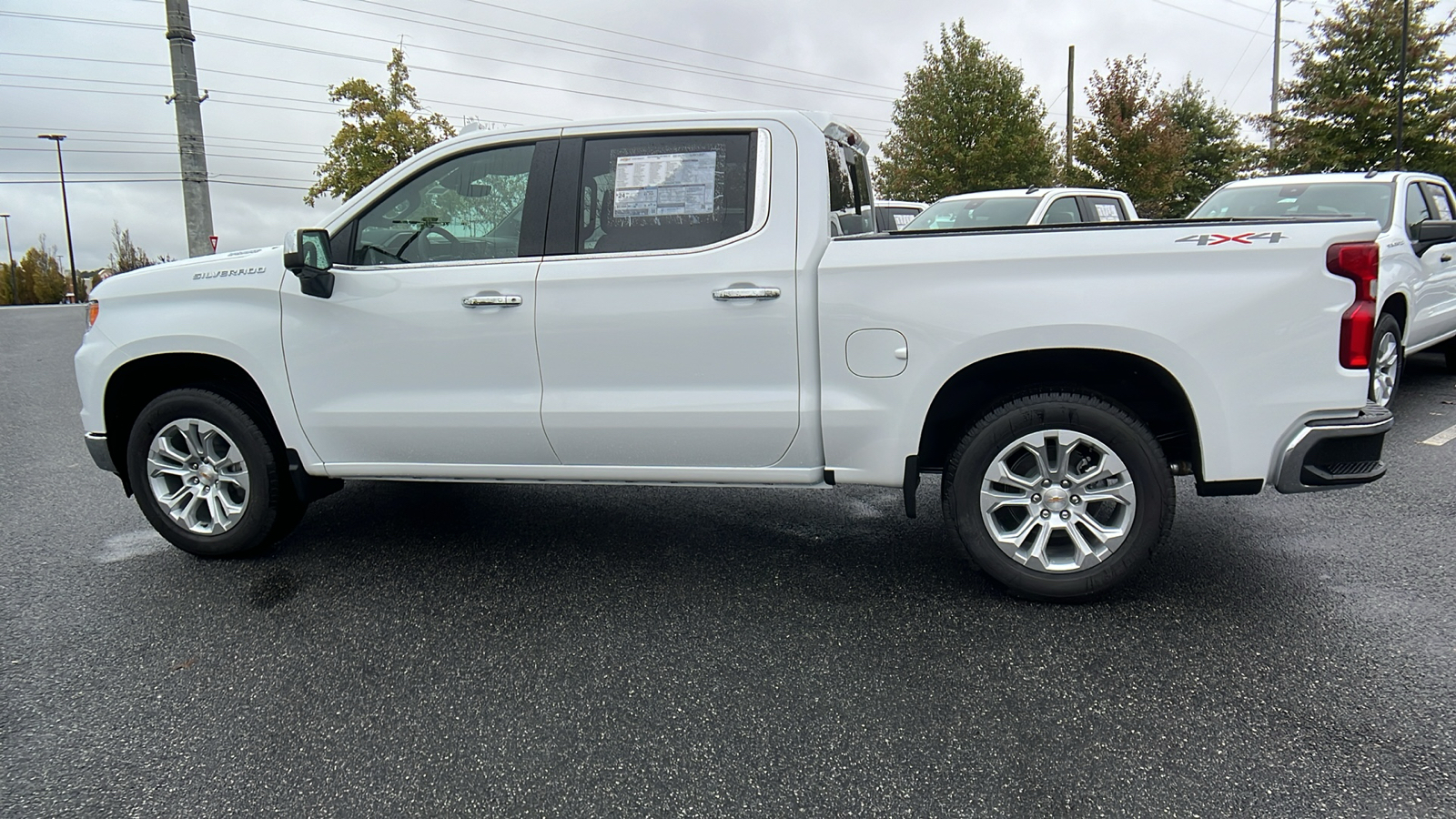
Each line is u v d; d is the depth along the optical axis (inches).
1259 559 155.8
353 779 97.7
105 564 163.5
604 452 146.3
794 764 98.9
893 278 131.0
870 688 114.9
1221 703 109.2
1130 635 127.5
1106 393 135.1
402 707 112.4
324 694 115.7
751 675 119.0
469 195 149.6
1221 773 95.2
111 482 222.1
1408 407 278.5
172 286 158.6
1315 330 123.1
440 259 150.7
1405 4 759.1
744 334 136.9
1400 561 153.0
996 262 127.4
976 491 136.3
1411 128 786.2
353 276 149.9
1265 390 124.5
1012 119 995.3
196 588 151.8
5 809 92.9
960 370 133.0
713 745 102.9
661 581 152.3
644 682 117.6
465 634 132.8
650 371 141.1
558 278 141.7
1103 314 124.3
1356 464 126.6
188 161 709.9
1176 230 124.6
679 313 138.1
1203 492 130.2
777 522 183.0
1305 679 114.1
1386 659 118.9
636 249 141.6
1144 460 129.5
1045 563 136.2
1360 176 287.1
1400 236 255.8
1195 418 126.3
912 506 136.9
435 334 147.2
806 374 136.6
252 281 153.9
